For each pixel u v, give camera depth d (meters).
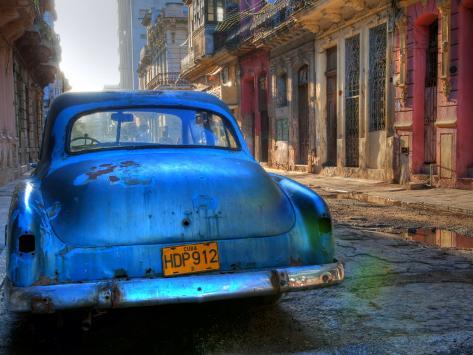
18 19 16.17
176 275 3.03
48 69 28.69
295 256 3.32
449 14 12.80
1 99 16.30
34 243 2.95
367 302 4.12
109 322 3.73
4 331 3.58
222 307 4.02
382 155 15.69
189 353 3.17
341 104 18.14
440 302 4.09
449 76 12.85
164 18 51.56
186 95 4.43
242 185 3.41
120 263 2.99
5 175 15.70
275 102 24.52
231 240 3.19
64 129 3.93
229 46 28.17
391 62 15.09
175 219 3.12
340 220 8.48
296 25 20.08
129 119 4.11
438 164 13.31
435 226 7.88
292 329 3.56
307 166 20.97
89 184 3.23
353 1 15.95
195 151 4.00
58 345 3.34
